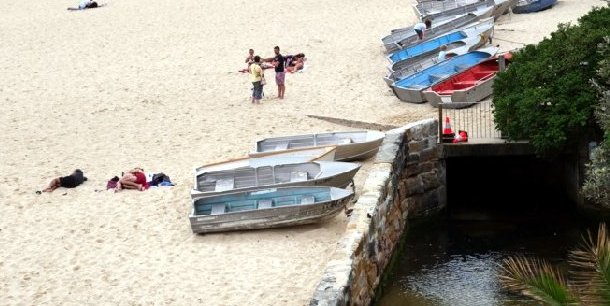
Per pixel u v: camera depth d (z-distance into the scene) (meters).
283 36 41.59
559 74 22.83
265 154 24.19
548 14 42.22
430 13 43.00
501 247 22.33
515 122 23.38
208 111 30.75
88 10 51.62
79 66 38.34
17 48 42.22
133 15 48.94
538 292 10.65
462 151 24.41
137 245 20.08
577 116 21.98
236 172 22.83
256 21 45.22
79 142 28.20
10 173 25.38
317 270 18.19
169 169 25.11
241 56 38.44
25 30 46.44
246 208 21.41
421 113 28.83
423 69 33.38
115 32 44.66
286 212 20.16
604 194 20.48
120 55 39.88
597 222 23.19
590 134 22.50
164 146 27.28
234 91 33.22
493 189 26.73
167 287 17.83
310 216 20.39
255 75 31.02
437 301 19.09
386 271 20.53
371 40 40.19
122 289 17.83
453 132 24.88
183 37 42.59
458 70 32.88
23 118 31.16
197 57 38.69
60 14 50.94
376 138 25.06
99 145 27.77
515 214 24.62
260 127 28.59
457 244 22.78
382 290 19.81
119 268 18.89
